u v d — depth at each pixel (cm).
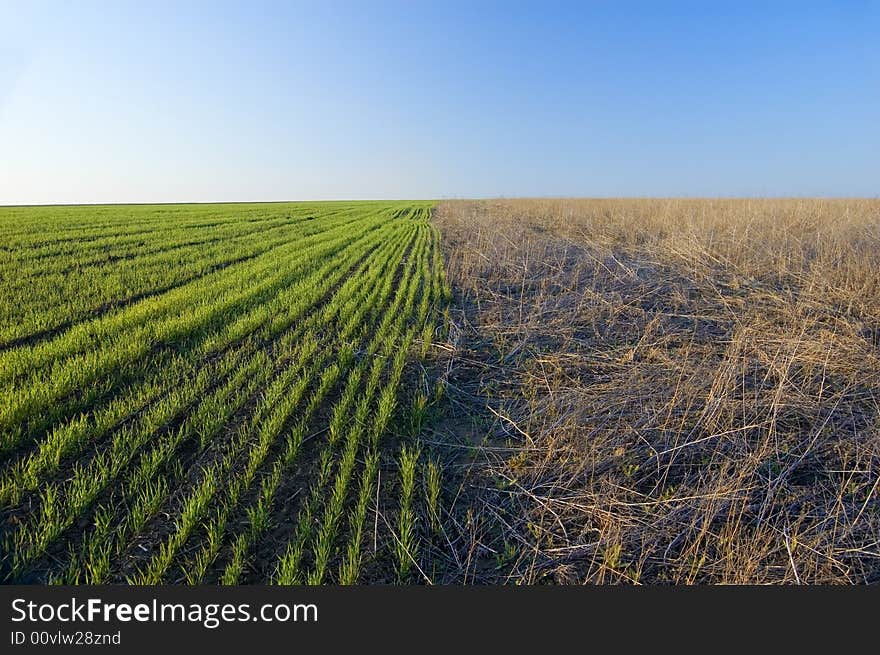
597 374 724
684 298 1007
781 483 462
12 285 1201
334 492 452
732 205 1911
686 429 548
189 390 639
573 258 1453
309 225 3114
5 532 396
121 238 2153
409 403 650
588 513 442
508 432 582
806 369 657
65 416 568
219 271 1455
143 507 416
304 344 814
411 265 1612
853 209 1667
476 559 400
